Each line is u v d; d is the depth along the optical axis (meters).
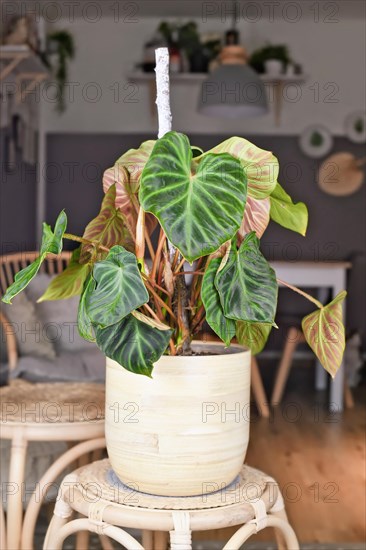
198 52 6.95
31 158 6.96
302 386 5.52
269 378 5.82
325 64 7.13
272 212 1.35
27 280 1.11
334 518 2.65
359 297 6.84
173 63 6.88
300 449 3.65
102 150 7.21
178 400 1.18
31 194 7.00
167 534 1.61
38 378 2.91
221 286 1.14
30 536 1.62
